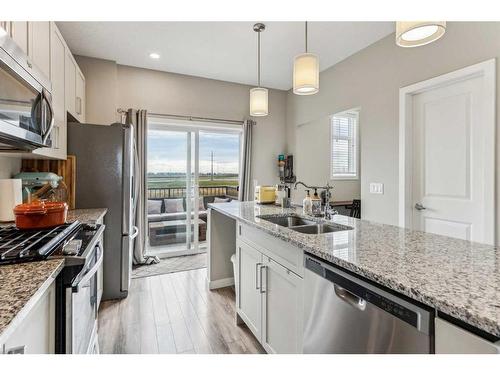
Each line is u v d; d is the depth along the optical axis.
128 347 1.91
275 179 4.79
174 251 4.15
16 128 1.24
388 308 0.87
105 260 2.65
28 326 0.82
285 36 2.95
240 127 4.48
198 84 4.16
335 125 5.21
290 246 1.46
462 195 2.35
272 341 1.66
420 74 2.59
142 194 3.74
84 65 3.39
